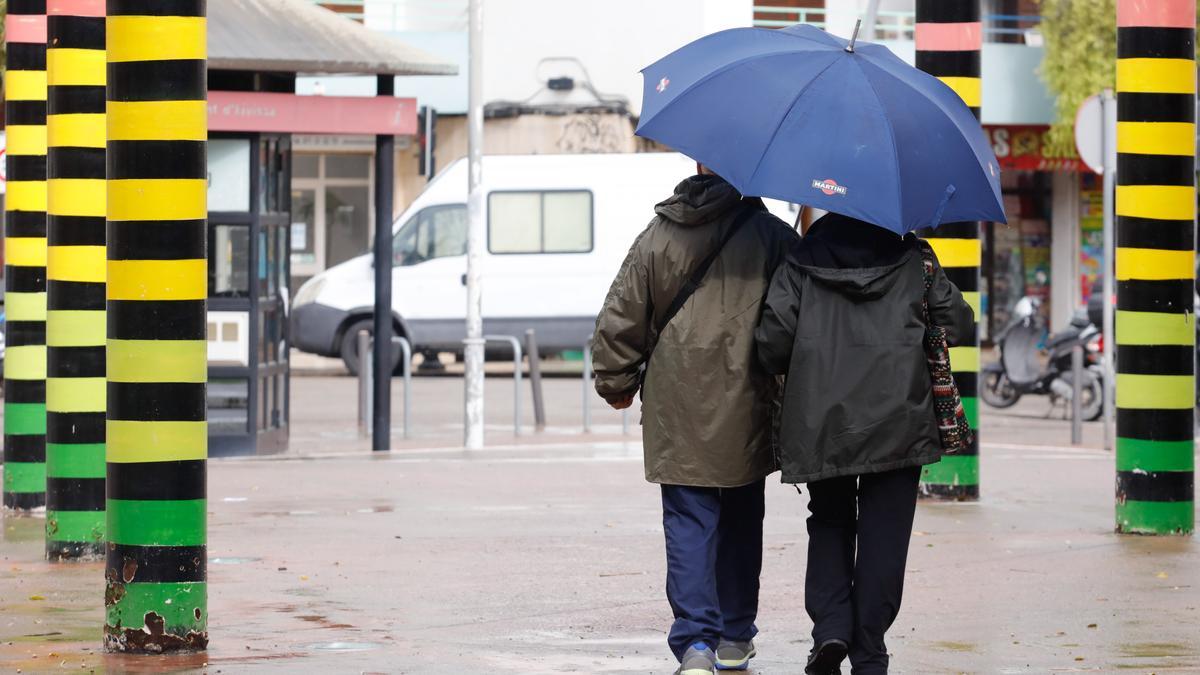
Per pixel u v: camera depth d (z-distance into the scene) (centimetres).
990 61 9400
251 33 4356
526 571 2575
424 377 7625
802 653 1988
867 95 1700
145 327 1877
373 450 4588
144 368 1886
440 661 1911
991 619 2178
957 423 1716
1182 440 2973
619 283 1767
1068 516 3244
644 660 1927
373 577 2512
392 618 2184
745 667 1897
